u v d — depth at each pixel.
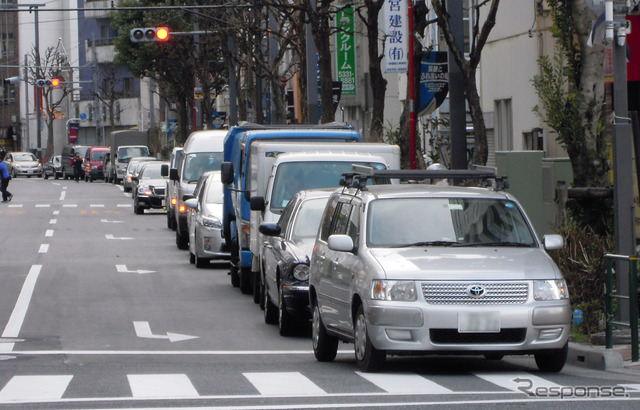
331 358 40.59
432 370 37.00
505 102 88.12
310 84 95.25
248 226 63.50
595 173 51.97
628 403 29.56
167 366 39.16
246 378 35.44
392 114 140.50
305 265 46.91
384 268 34.41
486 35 57.84
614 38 39.59
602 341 39.94
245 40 133.50
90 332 50.41
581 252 44.38
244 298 63.66
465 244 36.66
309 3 91.19
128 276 75.94
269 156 59.84
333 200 42.22
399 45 102.81
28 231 119.44
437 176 39.03
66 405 30.31
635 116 47.81
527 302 33.94
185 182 102.44
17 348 45.19
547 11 76.81
